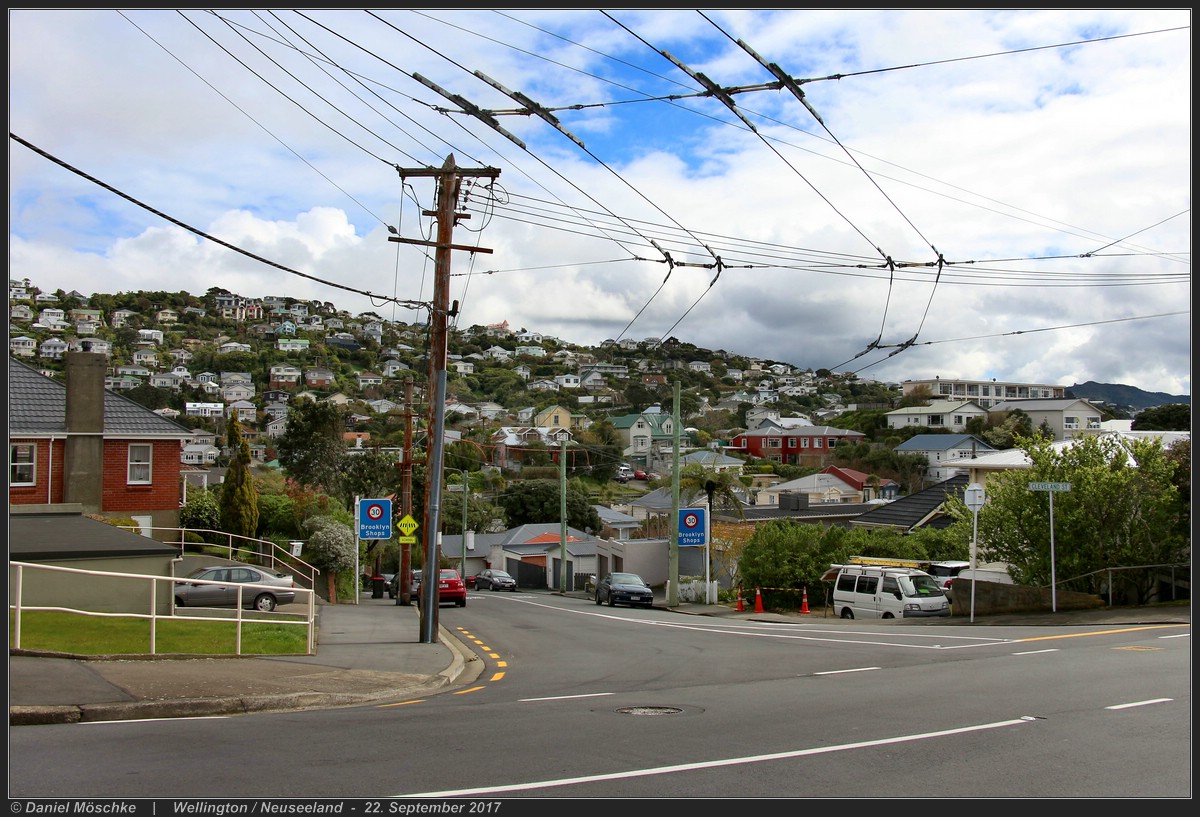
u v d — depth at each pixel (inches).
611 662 640.4
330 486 1940.2
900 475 2930.6
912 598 970.1
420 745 315.9
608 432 3474.4
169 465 1253.7
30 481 1133.7
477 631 916.0
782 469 3230.8
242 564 1095.0
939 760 292.2
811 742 322.0
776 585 1266.0
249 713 393.7
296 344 6003.9
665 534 2183.8
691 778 270.4
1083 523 901.8
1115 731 332.5
